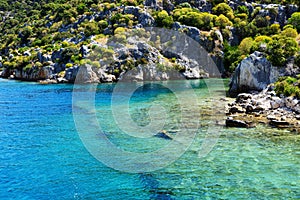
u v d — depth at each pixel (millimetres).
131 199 13086
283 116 26812
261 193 13281
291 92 30703
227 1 99312
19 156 18484
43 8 127188
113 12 91938
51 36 97562
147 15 82812
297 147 19031
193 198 13023
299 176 14898
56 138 22109
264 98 32625
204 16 84375
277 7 86625
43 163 17266
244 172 15461
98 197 13336
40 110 33031
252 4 100562
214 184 14234
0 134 23500
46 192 13875
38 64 73500
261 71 39312
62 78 66500
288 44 39625
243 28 83625
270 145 19484
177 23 80625
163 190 13805
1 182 14930
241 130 23078
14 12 155750
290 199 12750
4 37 117875
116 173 15656
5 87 57062
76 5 114188
